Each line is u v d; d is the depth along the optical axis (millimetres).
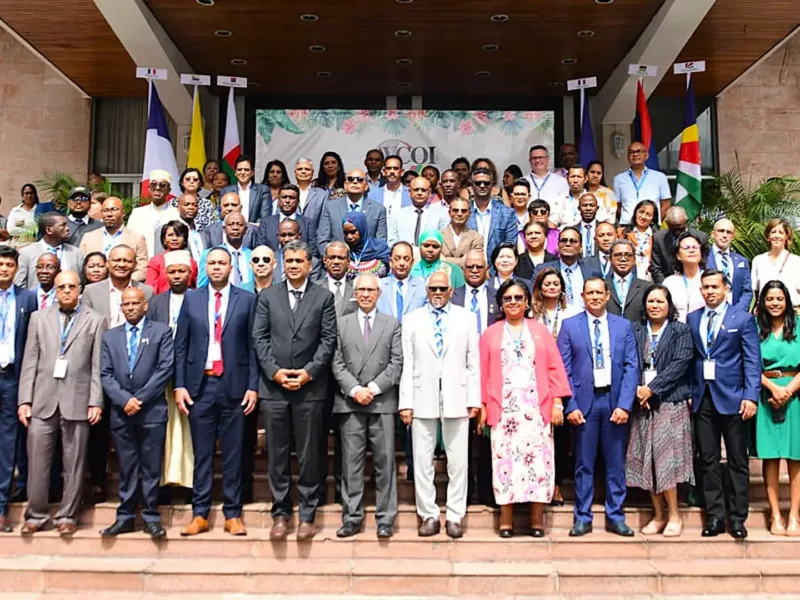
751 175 11836
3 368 5195
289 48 9805
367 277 5176
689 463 5004
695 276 5875
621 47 9797
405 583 4738
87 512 5281
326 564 4879
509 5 8594
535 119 11234
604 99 10992
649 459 5051
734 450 5062
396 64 10359
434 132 11156
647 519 5281
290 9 8664
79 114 12062
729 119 11914
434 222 6848
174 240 6051
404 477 5641
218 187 8445
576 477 5168
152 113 9602
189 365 5098
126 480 5086
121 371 5070
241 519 5160
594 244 6895
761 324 5285
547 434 5047
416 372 5102
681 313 5828
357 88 11266
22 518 5312
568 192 7871
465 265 5680
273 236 6676
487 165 8102
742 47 9898
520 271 6215
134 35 8805
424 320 5145
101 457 5441
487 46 9750
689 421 5090
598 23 9062
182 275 5379
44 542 5039
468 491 5535
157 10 8656
